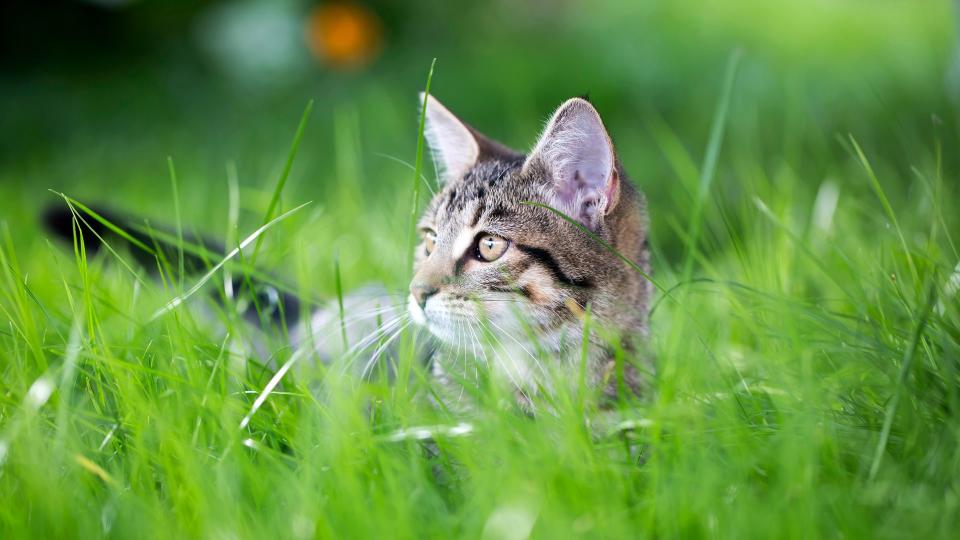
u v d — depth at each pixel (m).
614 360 1.03
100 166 1.58
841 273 1.10
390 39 2.19
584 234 1.04
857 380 0.99
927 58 1.81
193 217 1.33
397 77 1.99
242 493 0.94
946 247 1.10
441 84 1.93
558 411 0.98
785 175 1.25
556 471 0.93
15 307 1.03
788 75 1.79
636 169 1.46
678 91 1.86
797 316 1.03
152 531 0.91
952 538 0.90
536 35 2.30
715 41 2.19
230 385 1.02
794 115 1.56
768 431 0.96
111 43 2.15
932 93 1.52
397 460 0.95
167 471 0.94
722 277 1.11
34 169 1.59
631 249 1.06
